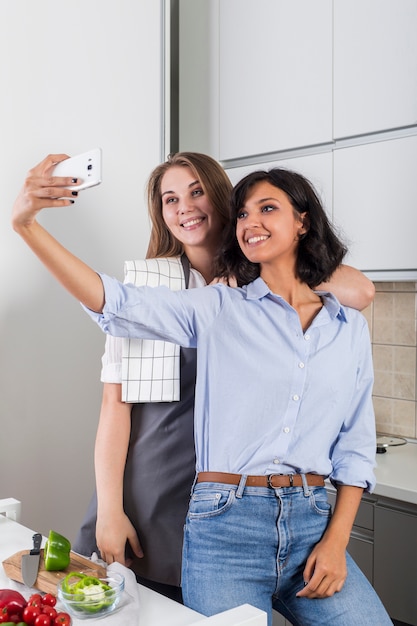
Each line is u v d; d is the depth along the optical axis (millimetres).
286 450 1199
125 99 2529
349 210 2309
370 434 1349
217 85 2680
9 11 2199
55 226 2332
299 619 1271
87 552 1589
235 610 998
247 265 1339
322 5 2326
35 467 2287
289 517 1198
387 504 2098
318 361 1237
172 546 1507
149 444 1516
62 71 2342
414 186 2127
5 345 2213
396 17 2127
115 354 1520
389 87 2156
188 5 2773
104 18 2453
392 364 2629
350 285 1438
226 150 2664
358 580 1271
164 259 1589
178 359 1498
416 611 2025
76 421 2395
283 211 1257
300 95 2404
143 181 2598
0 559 1261
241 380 1219
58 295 2338
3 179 2207
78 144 2398
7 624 900
